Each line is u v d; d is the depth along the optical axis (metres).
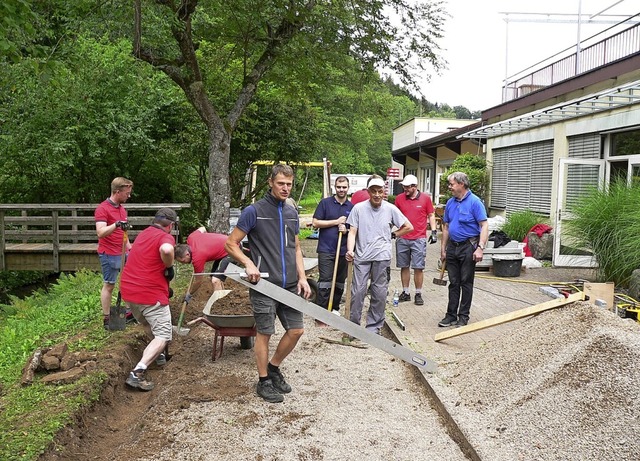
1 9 6.11
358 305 6.72
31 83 13.11
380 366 5.92
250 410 4.78
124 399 5.22
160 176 17.09
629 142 11.64
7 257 12.98
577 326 4.57
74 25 9.93
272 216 4.95
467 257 6.89
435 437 4.29
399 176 25.70
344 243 7.35
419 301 8.42
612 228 9.13
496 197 18.67
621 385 3.77
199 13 12.12
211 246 6.29
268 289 4.75
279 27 11.73
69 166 15.05
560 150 14.01
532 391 4.25
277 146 16.05
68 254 12.85
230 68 14.34
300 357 6.22
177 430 4.41
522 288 9.66
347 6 11.62
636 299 7.91
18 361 5.96
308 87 13.20
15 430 4.00
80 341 6.23
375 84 13.35
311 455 4.03
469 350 6.11
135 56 10.64
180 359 6.18
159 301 5.48
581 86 12.72
